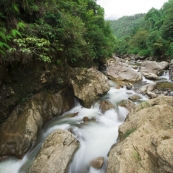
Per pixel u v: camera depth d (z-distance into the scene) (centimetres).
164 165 225
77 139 483
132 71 1308
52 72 646
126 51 4266
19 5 502
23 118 482
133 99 796
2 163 402
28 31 497
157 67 1537
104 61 1552
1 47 368
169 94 875
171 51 1920
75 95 681
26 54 486
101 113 666
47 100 607
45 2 627
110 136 505
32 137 454
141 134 343
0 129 455
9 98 488
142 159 280
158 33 2481
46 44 504
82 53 895
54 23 612
